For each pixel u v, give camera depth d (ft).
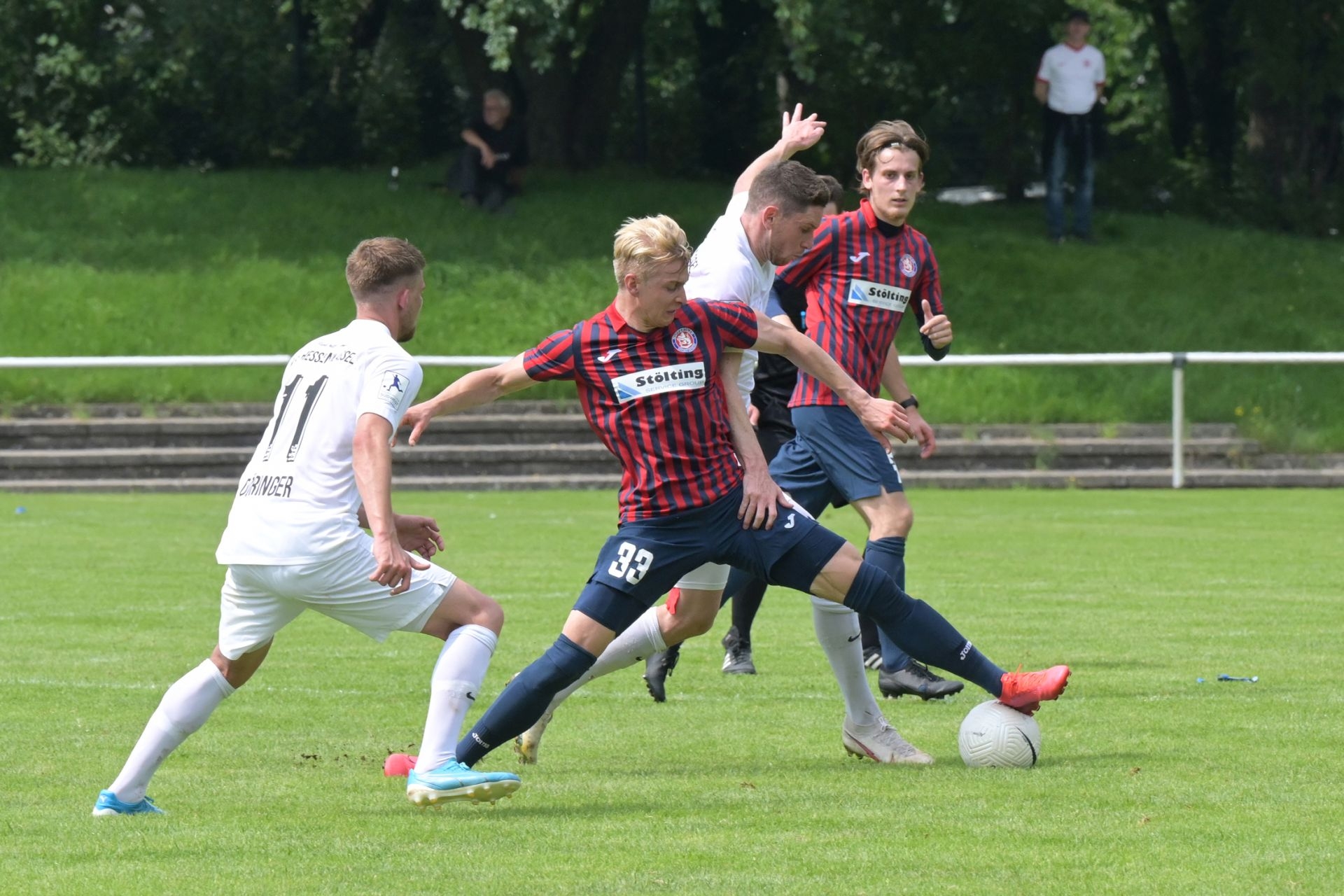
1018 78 259.39
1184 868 41.01
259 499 46.75
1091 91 228.63
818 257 65.92
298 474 46.62
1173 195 265.75
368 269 48.57
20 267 202.90
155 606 93.86
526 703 49.37
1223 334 206.59
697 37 278.05
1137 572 107.86
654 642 57.47
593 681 72.95
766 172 59.06
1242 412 187.83
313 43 273.95
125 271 205.36
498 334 195.00
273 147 260.83
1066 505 156.35
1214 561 113.50
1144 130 314.55
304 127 261.65
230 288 202.39
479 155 229.66
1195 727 60.59
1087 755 55.88
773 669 75.92
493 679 73.10
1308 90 255.09
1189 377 195.62
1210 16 269.64
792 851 43.04
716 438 50.31
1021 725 54.03
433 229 220.84
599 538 128.36
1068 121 228.84
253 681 72.13
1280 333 207.92
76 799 49.98
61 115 256.73
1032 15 245.86
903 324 201.87
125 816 47.42
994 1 246.68
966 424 184.85
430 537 50.11
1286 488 176.45
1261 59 253.44
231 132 259.19
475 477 174.29
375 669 75.31
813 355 52.54
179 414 181.27
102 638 82.79
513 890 39.42
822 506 68.28
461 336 193.47
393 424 46.34
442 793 46.14
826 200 59.52
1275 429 186.50
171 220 221.25
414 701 67.46
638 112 274.77
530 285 206.69
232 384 185.06
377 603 46.93
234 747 58.23
